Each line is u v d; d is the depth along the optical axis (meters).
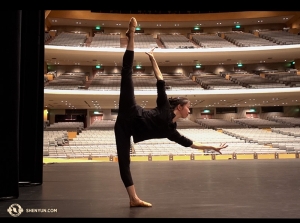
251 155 12.41
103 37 24.17
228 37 24.55
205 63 24.30
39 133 3.78
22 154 3.71
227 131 18.83
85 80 22.53
